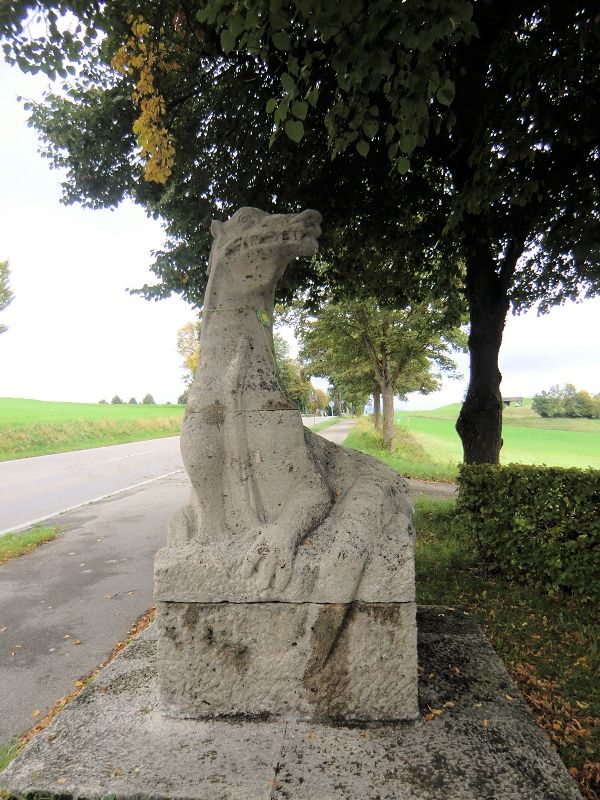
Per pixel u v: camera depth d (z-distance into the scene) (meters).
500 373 6.16
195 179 6.09
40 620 4.20
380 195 6.42
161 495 10.27
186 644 2.17
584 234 5.05
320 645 2.12
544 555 4.52
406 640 2.13
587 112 4.39
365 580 2.14
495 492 5.04
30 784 1.81
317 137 5.57
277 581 2.10
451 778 1.83
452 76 4.67
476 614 4.04
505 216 5.85
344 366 18.00
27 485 11.72
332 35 2.51
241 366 2.42
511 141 4.07
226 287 2.57
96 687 2.45
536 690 2.90
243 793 1.75
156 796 1.74
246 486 2.33
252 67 5.25
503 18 4.25
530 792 1.77
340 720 2.14
